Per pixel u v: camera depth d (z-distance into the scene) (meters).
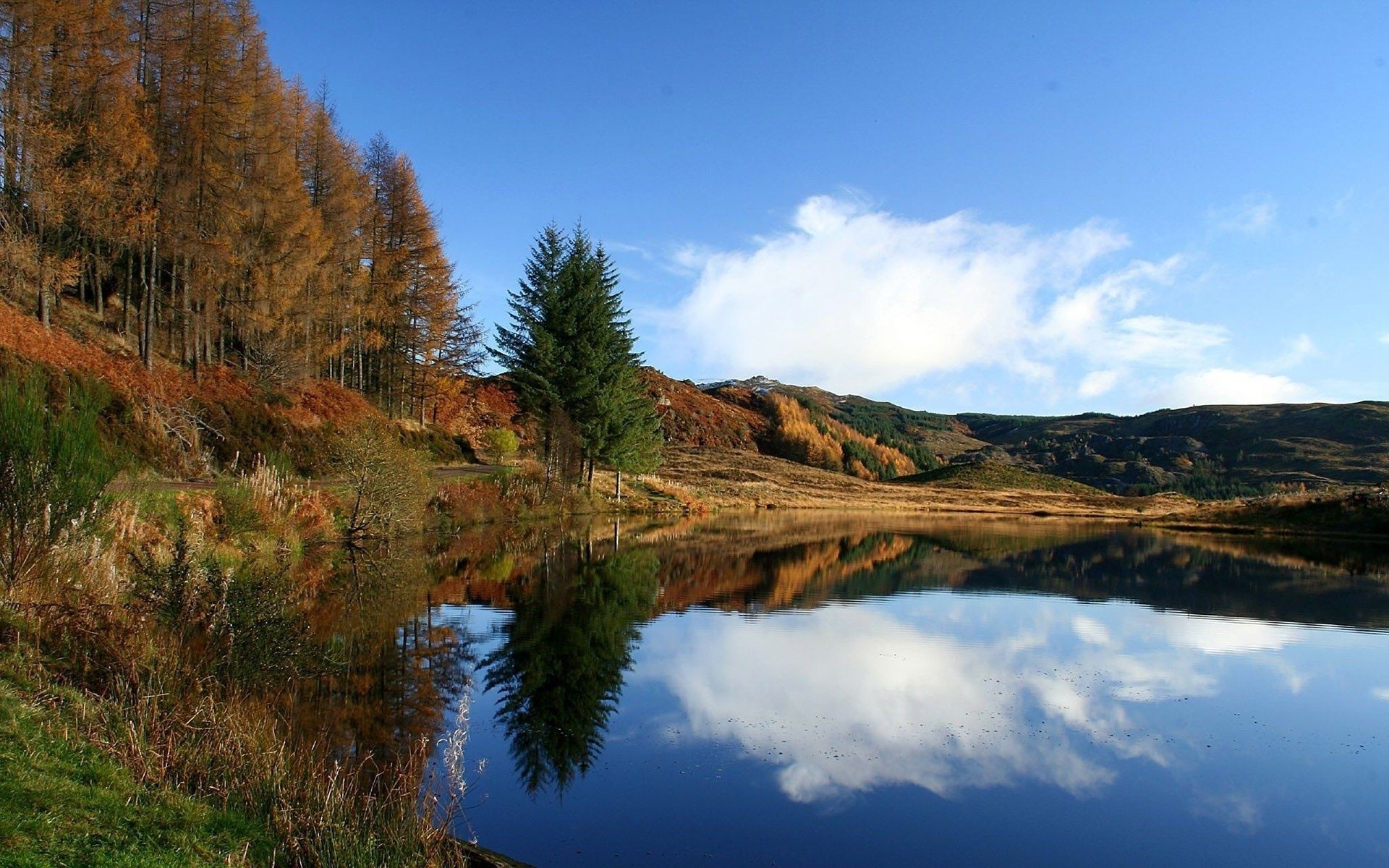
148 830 4.49
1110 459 152.88
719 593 19.11
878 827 6.81
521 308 40.12
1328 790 7.84
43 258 21.97
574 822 6.70
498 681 10.59
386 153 40.78
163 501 13.80
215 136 25.72
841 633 14.77
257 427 26.06
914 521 51.53
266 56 29.98
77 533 8.98
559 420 37.88
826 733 9.23
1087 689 11.28
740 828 6.70
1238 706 10.53
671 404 100.75
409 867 4.97
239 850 4.63
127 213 23.83
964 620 16.38
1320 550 32.72
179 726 6.11
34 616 7.20
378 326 39.44
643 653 12.77
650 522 39.53
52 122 22.44
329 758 7.14
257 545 15.49
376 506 20.98
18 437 8.28
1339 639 14.80
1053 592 20.41
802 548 30.27
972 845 6.54
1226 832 6.89
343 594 15.27
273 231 29.66
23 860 3.72
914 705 10.41
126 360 23.58
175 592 8.81
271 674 8.53
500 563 21.55
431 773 7.22
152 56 25.48
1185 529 44.69
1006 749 8.84
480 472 36.28
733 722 9.53
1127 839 6.73
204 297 27.53
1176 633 15.32
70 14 22.02
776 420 112.69
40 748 4.96
